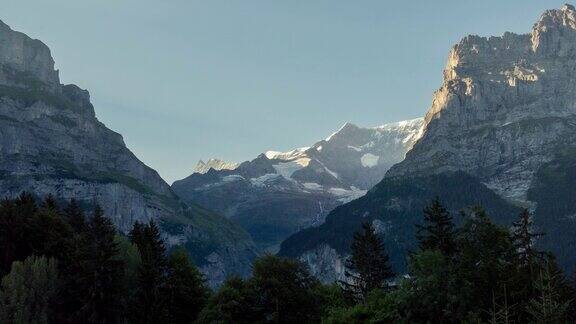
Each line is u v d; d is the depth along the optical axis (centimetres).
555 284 6894
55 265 11512
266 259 10669
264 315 10206
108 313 11200
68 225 13350
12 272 10781
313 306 10400
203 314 10169
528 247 8312
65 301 11206
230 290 10275
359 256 12825
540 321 6353
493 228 8062
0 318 10212
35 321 10475
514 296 7531
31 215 13050
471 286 7506
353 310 9175
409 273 8212
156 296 11175
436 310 7644
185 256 11869
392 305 8688
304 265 10981
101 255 11325
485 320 7306
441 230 10556
